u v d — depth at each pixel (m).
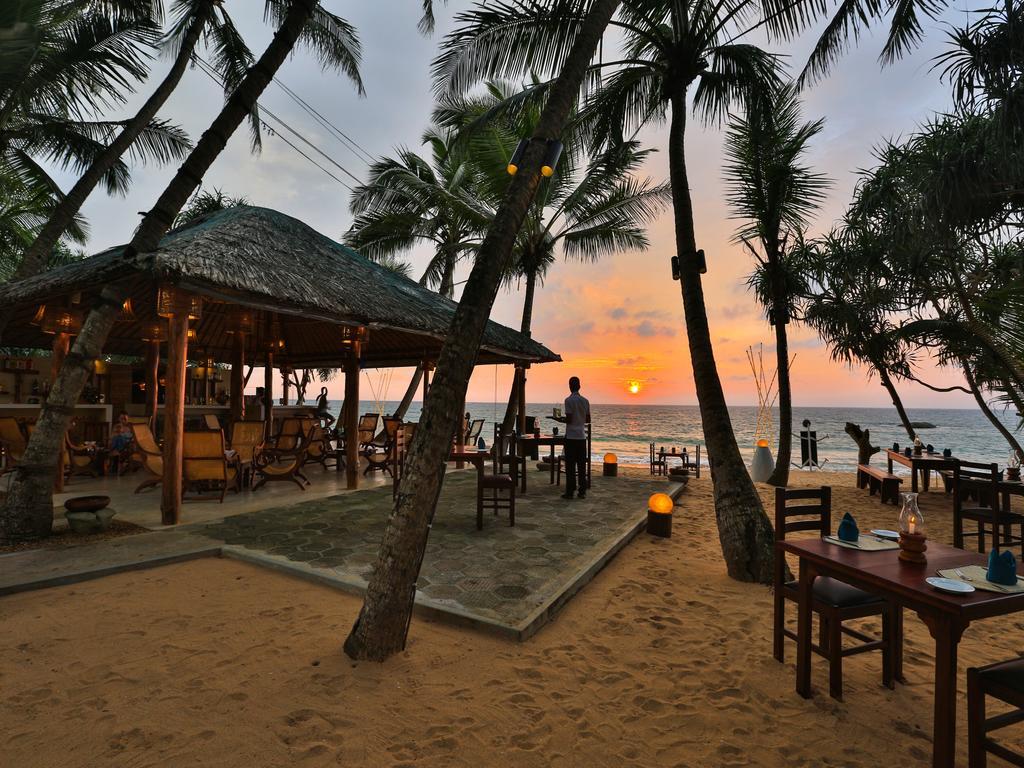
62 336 7.66
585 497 8.38
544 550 5.20
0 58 6.79
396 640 3.08
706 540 6.20
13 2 6.29
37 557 4.61
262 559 4.70
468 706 2.62
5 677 2.75
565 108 3.69
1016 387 8.40
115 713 2.45
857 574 2.49
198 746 2.24
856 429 10.93
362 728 2.40
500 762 2.22
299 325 13.83
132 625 3.42
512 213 3.40
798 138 10.18
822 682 2.95
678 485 9.92
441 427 3.17
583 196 13.90
